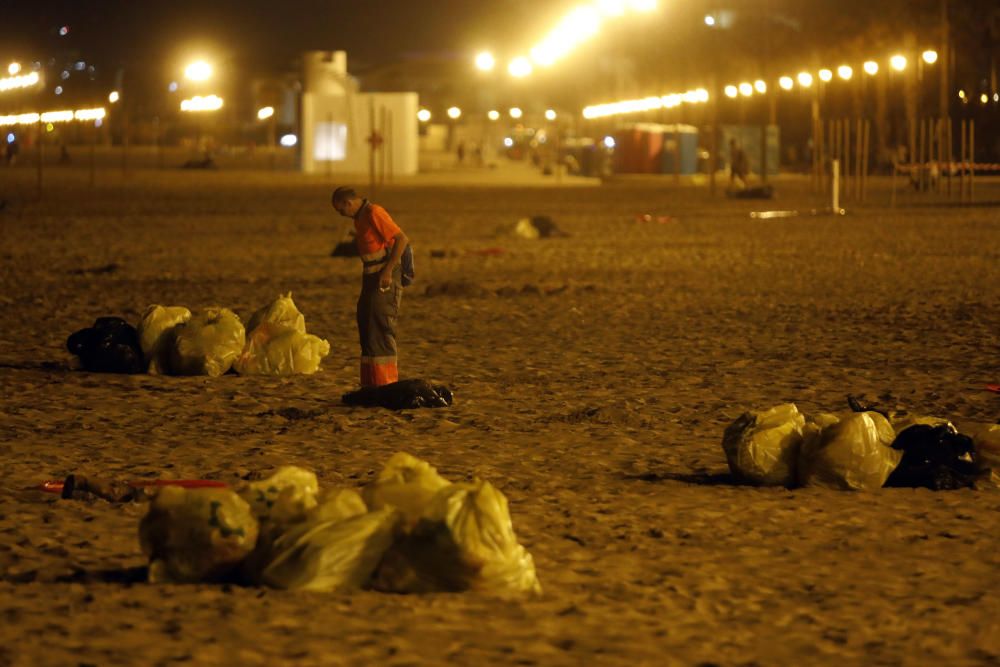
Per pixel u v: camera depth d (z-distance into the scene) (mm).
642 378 21141
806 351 23812
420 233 54250
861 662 9102
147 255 44031
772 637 9570
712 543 12047
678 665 8977
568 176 130500
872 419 14367
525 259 42438
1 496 13695
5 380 20906
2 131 180000
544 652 9156
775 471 14320
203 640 9258
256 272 38531
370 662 8922
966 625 9867
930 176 87375
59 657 8914
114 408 18719
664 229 56062
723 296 32156
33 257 43219
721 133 128125
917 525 12742
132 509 13203
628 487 14219
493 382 20781
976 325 26938
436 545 10219
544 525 12602
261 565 10430
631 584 10758
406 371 21766
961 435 14555
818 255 43094
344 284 35438
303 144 119375
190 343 21391
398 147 120250
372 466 15133
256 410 18609
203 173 117875
